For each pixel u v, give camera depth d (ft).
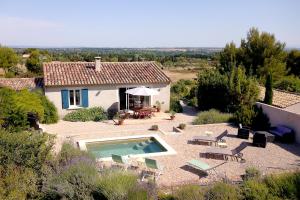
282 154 45.57
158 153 44.52
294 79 100.32
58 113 73.26
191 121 72.28
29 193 25.70
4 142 28.76
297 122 52.24
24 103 49.37
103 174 28.84
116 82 76.23
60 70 78.43
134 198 23.89
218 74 86.63
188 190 26.66
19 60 197.26
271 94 66.59
